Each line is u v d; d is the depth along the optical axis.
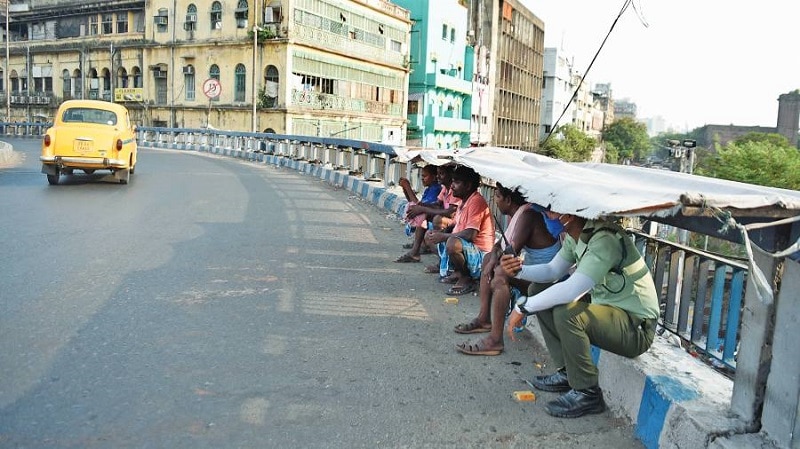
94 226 9.51
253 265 7.40
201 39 42.81
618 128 105.81
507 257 4.25
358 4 44.28
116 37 47.25
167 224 9.93
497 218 7.88
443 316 5.82
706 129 70.25
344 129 44.19
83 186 14.56
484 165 5.45
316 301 6.09
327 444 3.47
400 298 6.32
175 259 7.54
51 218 10.07
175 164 22.69
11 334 4.85
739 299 3.90
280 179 18.19
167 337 4.93
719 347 4.21
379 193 13.38
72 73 49.97
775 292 3.06
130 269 6.97
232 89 41.78
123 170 14.98
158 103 45.38
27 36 53.94
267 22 39.56
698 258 4.31
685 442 3.27
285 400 3.96
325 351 4.82
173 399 3.89
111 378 4.14
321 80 42.09
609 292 3.91
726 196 2.82
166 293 6.11
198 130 33.44
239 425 3.62
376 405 3.97
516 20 69.69
